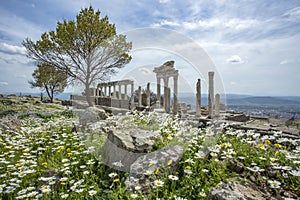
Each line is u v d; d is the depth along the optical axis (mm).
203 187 2113
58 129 5152
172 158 2521
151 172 2201
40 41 13711
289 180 2229
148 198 1920
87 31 13211
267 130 4531
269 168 2412
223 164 2473
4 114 10375
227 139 3500
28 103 18578
